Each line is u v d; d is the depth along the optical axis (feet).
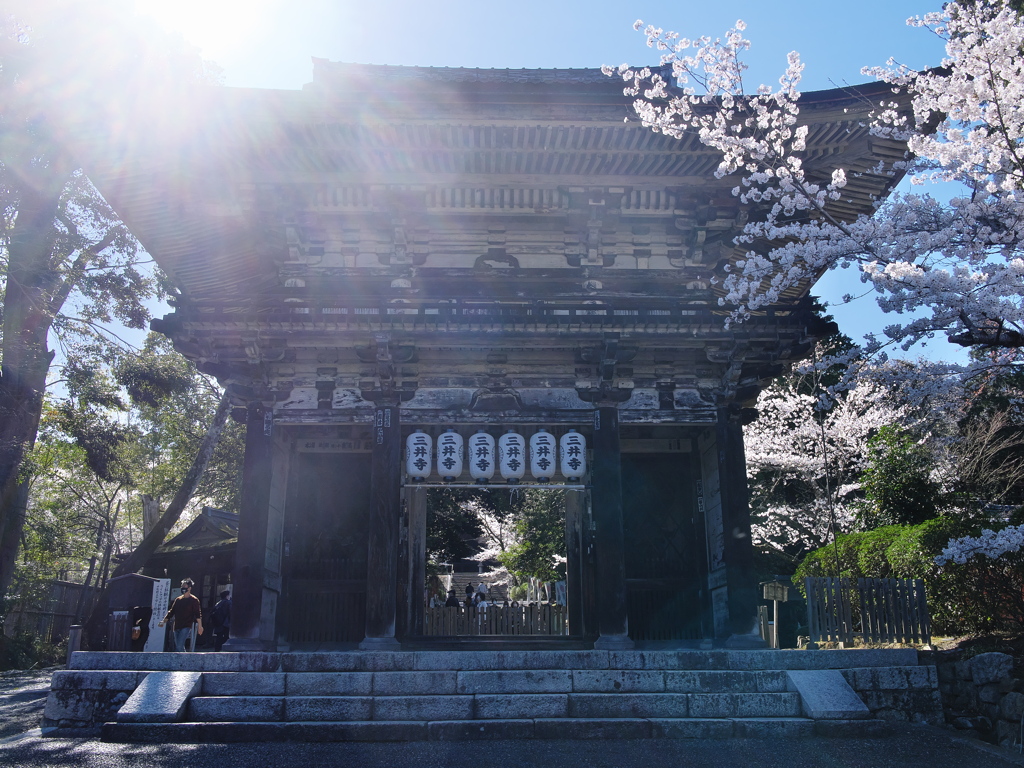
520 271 52.90
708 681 36.47
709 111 47.88
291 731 32.58
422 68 63.21
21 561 113.50
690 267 53.93
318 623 54.08
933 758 30.22
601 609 45.80
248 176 51.24
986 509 67.26
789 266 42.27
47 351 76.84
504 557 131.03
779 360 49.83
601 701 34.78
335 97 47.42
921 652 39.40
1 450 70.49
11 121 60.54
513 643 50.57
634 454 58.54
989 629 42.88
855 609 42.55
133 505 155.53
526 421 49.65
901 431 72.69
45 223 70.59
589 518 54.13
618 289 53.06
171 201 52.54
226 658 37.40
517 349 50.19
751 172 50.26
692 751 31.01
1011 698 33.06
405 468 49.70
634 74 43.32
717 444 50.44
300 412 49.70
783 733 33.60
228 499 150.20
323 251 53.72
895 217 37.27
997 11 37.14
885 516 70.54
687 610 55.21
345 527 56.29
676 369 51.19
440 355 50.11
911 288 35.12
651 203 53.83
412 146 49.88
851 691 35.68
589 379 50.34
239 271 58.44
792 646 65.77
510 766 28.78
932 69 39.42
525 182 52.29
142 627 52.65
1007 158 34.96
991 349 37.96
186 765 28.73
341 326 46.65
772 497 98.22
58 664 90.17
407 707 34.35
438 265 53.42
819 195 40.60
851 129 48.14
